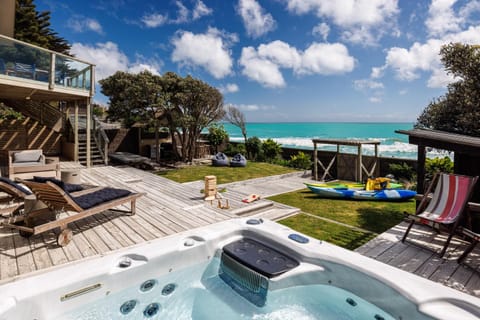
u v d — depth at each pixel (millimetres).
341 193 8039
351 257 3172
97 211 3918
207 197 6094
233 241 3959
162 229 4121
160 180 8062
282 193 8891
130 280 3059
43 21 20609
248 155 16828
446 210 4434
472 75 6586
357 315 2902
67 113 11680
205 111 14547
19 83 7148
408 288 2594
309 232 5418
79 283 2715
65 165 9641
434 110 7793
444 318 2287
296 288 3207
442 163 9469
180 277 3465
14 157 6898
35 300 2447
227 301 3180
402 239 4566
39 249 3352
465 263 3812
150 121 12969
